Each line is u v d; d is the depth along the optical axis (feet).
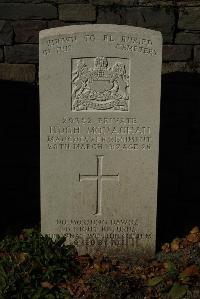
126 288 13.25
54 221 14.96
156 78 13.99
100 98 14.11
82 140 14.37
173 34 17.38
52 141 14.32
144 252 15.33
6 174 18.11
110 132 14.35
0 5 16.89
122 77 13.99
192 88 17.79
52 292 13.30
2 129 17.79
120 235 15.16
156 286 13.53
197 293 13.15
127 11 17.10
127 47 13.80
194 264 14.14
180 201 18.42
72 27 13.66
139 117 14.26
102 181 14.71
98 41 13.74
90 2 16.99
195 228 16.57
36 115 17.79
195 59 17.62
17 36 17.19
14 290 12.94
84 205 14.87
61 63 13.80
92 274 13.98
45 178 14.60
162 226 17.47
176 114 17.99
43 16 17.04
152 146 14.48
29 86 17.58
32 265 13.69
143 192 14.83
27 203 18.25
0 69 17.40
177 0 17.10
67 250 14.52
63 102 14.07
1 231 16.72
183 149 18.24
